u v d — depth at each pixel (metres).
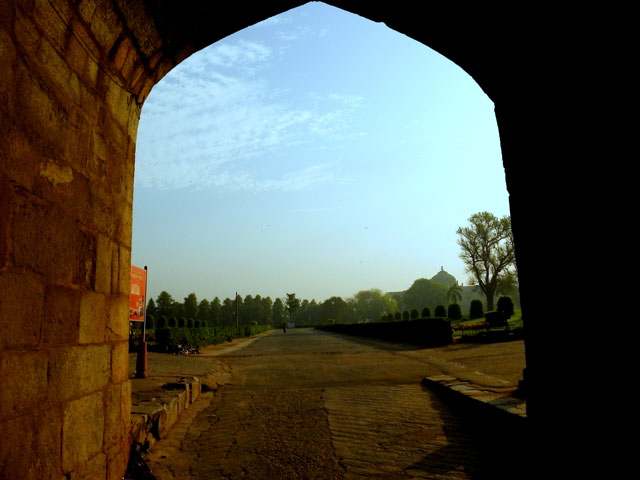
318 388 8.95
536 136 4.02
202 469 4.51
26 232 2.32
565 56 3.47
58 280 2.65
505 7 3.62
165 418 5.66
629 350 2.94
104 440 3.28
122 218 3.74
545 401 4.01
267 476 4.27
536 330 4.13
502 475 4.07
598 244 3.22
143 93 4.14
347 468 4.40
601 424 3.25
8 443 2.10
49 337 2.53
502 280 51.38
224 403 7.85
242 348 24.80
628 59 2.81
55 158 2.63
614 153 3.00
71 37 2.79
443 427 5.73
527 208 4.21
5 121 2.15
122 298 3.73
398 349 17.69
